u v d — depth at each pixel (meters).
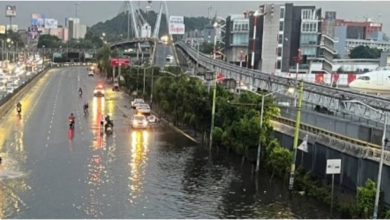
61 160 69.12
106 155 73.25
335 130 68.31
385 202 47.62
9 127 94.25
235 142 72.75
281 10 182.00
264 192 57.00
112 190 55.97
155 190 56.66
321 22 191.50
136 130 95.31
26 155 71.31
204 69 166.25
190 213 49.22
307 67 185.25
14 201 50.81
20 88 151.38
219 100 82.00
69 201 51.47
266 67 184.12
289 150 65.50
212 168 67.50
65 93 162.88
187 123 97.56
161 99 114.75
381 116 62.69
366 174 51.38
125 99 150.38
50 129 93.44
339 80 146.00
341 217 48.75
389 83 118.00
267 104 69.81
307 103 87.50
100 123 101.31
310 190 55.62
